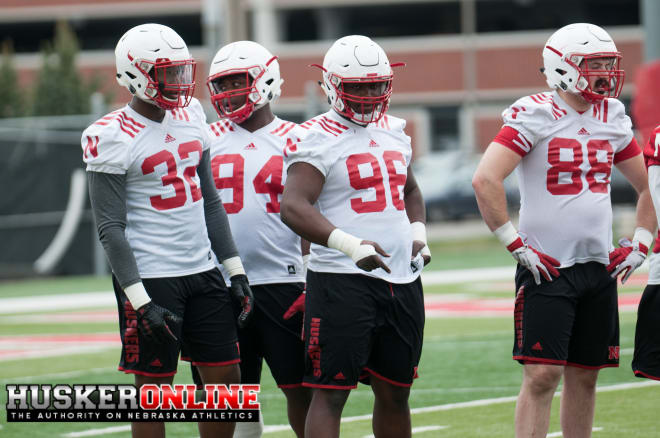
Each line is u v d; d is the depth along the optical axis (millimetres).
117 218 17469
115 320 45594
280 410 25797
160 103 17688
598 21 146250
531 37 139000
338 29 144875
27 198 65688
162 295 17812
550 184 18547
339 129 17516
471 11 139125
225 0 67062
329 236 16703
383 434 18141
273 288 20094
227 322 18625
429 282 57344
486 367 31000
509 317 42094
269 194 20344
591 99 18438
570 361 18938
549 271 18219
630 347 33344
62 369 32469
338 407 17344
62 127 68750
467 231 96625
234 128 20812
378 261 16344
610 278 18719
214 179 20562
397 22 149375
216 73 20109
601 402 25656
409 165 19016
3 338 40531
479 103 140875
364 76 17141
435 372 30469
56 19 141750
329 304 17266
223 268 20172
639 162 19531
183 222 18062
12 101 102188
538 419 18359
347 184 17406
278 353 20000
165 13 141000
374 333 17438
